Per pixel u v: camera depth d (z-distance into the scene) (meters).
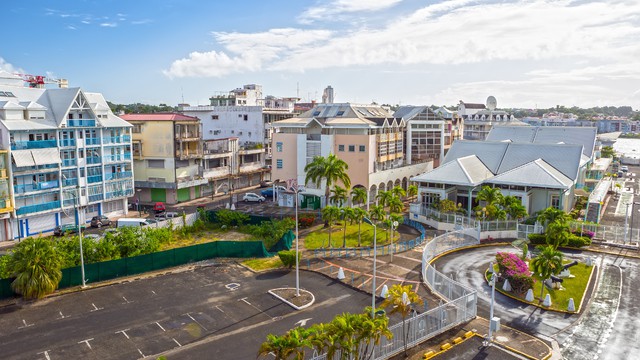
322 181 82.56
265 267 51.06
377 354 31.00
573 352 33.16
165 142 86.00
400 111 108.19
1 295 41.84
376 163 86.12
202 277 48.09
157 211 77.81
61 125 66.69
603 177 104.81
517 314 39.19
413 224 71.31
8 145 61.06
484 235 61.84
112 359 32.06
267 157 111.25
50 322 37.59
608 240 59.88
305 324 37.28
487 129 154.12
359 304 41.19
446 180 73.38
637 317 38.69
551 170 74.88
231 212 68.75
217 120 115.19
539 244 59.69
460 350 33.09
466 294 38.19
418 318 33.59
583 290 44.12
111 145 74.31
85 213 71.81
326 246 59.66
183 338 35.03
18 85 73.56
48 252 42.59
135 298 42.53
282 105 151.62
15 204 62.50
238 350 33.28
